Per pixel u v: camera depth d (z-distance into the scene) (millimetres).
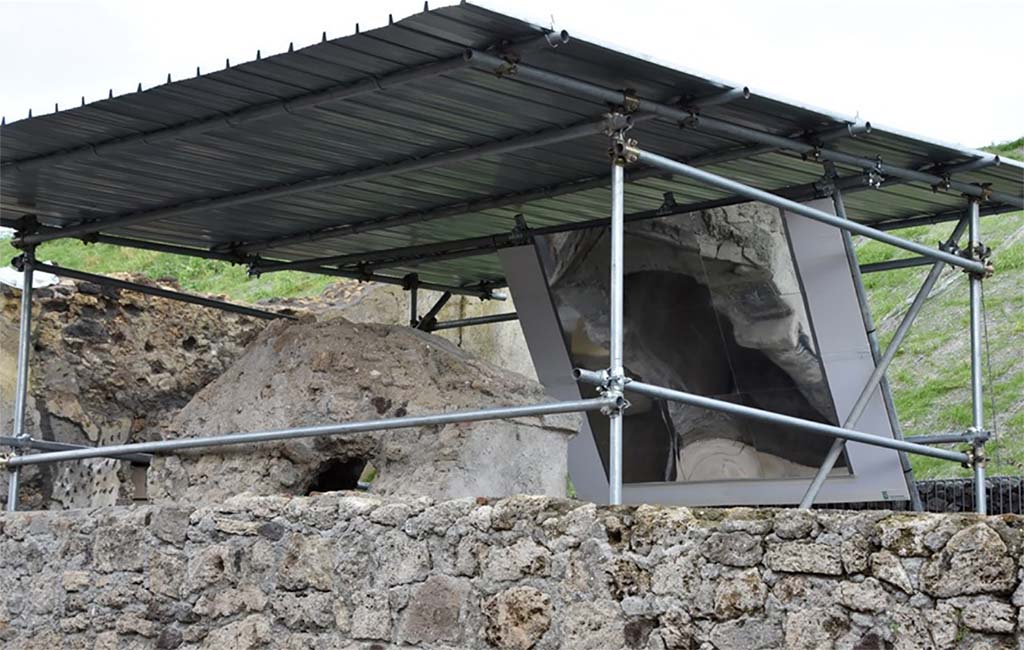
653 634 5078
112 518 7094
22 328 8398
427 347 7469
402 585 5934
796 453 7738
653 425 8188
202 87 5977
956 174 7238
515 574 5523
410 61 5586
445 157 6859
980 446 7281
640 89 5871
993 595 4297
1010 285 13766
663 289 8008
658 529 5109
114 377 10711
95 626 7086
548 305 8469
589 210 8398
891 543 4531
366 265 9984
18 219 8391
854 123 6391
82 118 6457
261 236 9062
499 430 7133
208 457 7477
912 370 13055
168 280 11242
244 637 6492
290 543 6379
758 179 7512
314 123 6430
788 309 7586
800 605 4727
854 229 6500
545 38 5281
